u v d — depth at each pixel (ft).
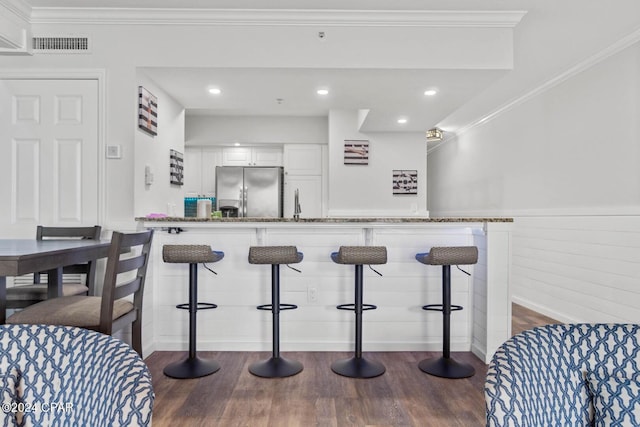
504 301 9.13
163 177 11.47
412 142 17.34
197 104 12.72
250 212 18.66
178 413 6.68
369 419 6.55
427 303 9.85
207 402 7.07
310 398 7.25
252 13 9.43
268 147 19.71
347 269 9.80
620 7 8.63
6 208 9.61
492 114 16.60
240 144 19.20
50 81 9.63
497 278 9.13
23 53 9.46
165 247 8.16
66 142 9.62
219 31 9.63
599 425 3.14
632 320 9.86
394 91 11.37
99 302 6.53
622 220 10.11
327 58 9.66
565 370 3.20
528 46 10.43
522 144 14.48
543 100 13.25
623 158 10.11
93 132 9.61
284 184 19.08
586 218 11.34
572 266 11.91
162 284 9.75
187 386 7.70
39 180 9.61
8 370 2.99
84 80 9.63
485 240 9.27
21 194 9.62
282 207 18.97
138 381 2.65
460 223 9.34
